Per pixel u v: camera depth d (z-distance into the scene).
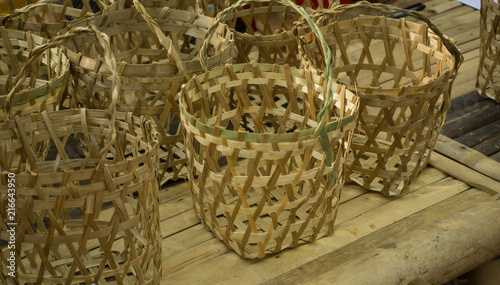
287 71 1.39
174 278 1.28
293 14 2.32
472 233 1.36
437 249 1.31
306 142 1.13
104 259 1.09
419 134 1.44
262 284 1.26
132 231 1.12
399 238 1.34
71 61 1.37
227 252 1.36
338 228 1.43
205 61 1.32
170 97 1.38
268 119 1.59
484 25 1.92
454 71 1.44
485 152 1.74
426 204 1.52
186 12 1.58
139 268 1.14
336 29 1.62
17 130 1.20
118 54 1.75
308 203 1.25
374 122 1.71
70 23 1.53
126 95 1.97
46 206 1.00
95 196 1.01
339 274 1.23
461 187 1.59
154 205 1.15
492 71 1.93
